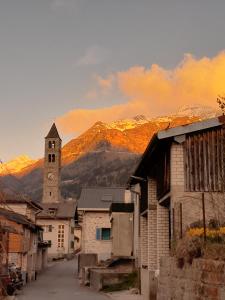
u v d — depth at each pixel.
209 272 9.88
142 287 23.27
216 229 11.75
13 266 30.95
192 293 10.96
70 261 72.81
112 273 29.05
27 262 39.41
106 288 28.44
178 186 15.72
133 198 35.31
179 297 12.20
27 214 43.78
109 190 54.44
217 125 15.77
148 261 20.73
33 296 26.27
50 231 77.38
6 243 5.36
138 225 27.95
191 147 15.98
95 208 50.84
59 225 77.62
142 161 19.48
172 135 15.81
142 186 24.12
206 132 16.03
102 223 50.72
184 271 11.90
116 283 28.72
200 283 10.40
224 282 9.07
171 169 15.88
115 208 36.06
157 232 19.19
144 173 22.03
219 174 15.55
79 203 51.50
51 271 53.12
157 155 18.84
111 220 37.00
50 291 29.67
